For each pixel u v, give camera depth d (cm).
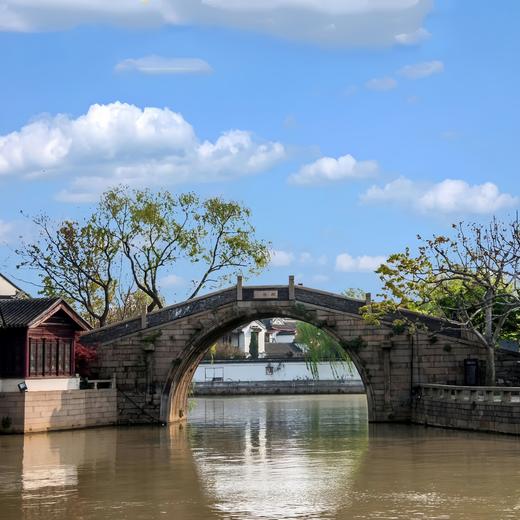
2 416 5612
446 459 4106
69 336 6166
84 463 4219
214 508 3023
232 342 15738
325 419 7362
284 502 3112
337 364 13075
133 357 6750
